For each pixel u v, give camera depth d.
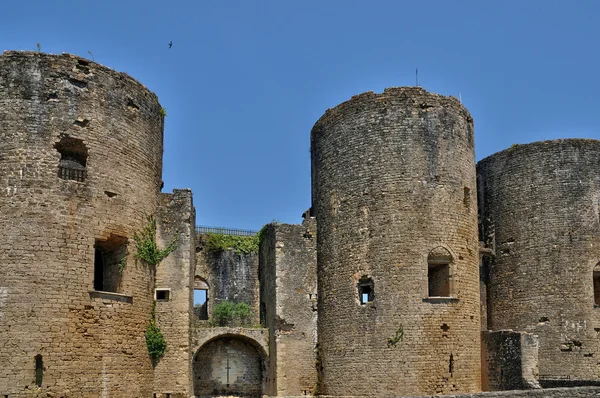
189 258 30.53
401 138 30.72
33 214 23.89
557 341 33.97
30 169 24.25
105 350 24.69
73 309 23.91
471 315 30.11
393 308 29.22
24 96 24.83
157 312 29.44
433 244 29.75
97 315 24.64
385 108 31.20
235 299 40.03
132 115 27.48
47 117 24.89
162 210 30.59
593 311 33.91
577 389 23.62
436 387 28.45
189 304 30.41
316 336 33.38
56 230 24.08
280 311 33.34
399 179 30.28
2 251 23.36
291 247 34.16
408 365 28.53
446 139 31.14
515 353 29.20
